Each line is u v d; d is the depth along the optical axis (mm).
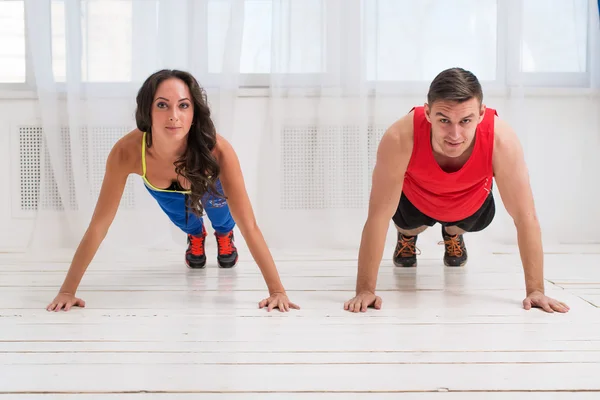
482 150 1687
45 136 2900
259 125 2975
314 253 2797
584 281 2137
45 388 1144
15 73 3012
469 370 1227
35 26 2867
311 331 1506
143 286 2062
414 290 1973
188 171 1776
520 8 2875
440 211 1960
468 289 1984
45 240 2938
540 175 3045
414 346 1380
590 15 2951
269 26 2947
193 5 2859
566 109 3021
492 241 2992
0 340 1438
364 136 2910
